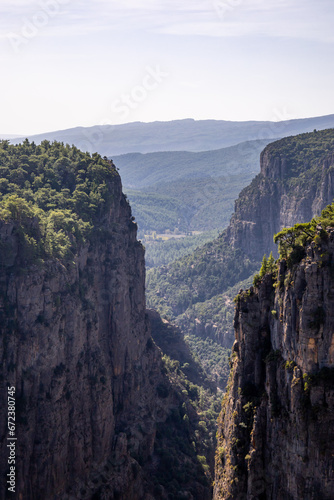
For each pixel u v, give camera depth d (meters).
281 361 94.00
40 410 143.75
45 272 147.00
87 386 161.25
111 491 157.50
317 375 86.75
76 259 166.75
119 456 169.00
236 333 108.94
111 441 170.75
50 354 145.88
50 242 157.25
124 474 164.38
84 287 171.62
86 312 166.12
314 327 86.69
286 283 92.69
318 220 97.44
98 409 163.12
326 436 86.00
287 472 90.06
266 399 96.69
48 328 145.00
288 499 89.62
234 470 100.25
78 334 157.62
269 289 102.06
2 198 172.50
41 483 142.75
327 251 86.69
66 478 151.25
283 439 91.00
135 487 167.12
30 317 142.38
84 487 155.50
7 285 141.88
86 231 180.62
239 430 100.88
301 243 93.06
